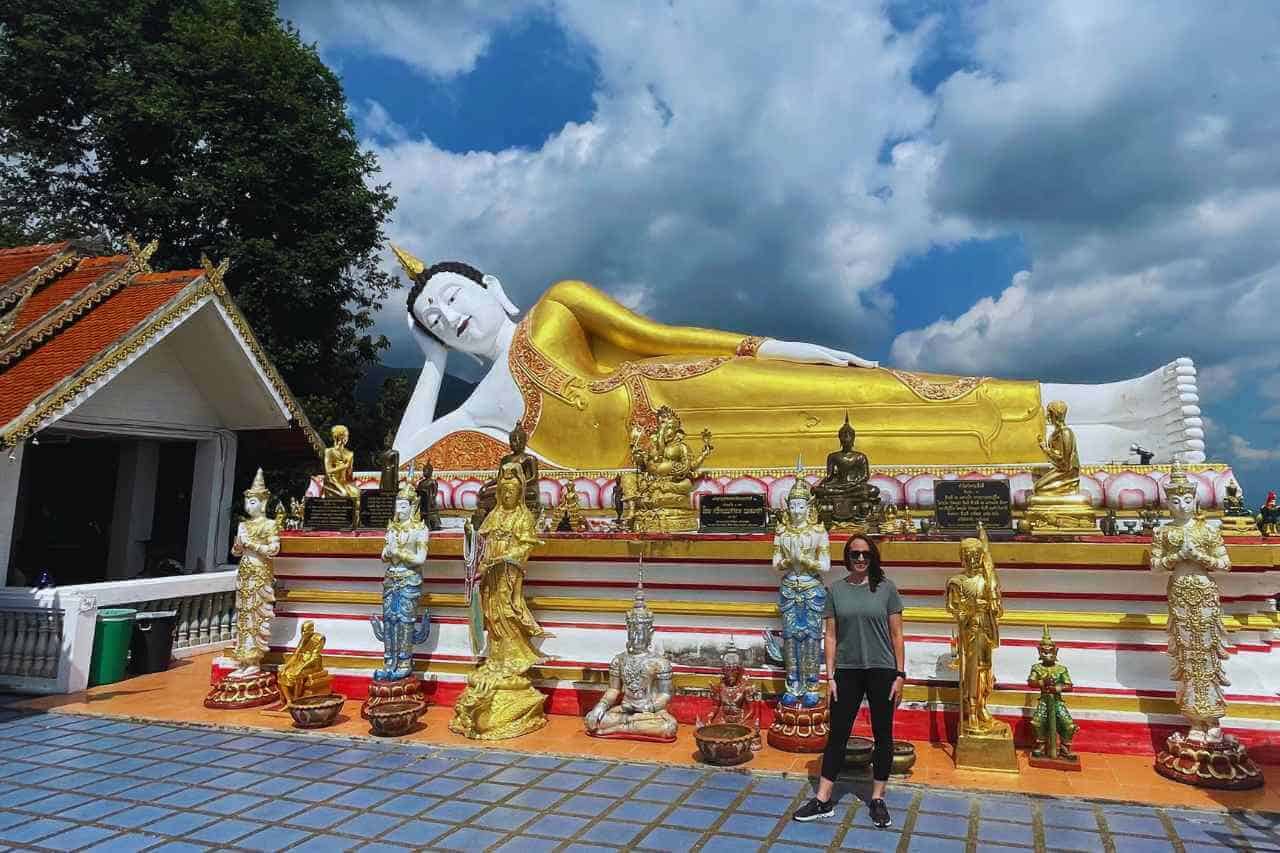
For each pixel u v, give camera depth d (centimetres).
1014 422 1204
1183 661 646
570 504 1184
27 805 605
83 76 1902
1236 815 568
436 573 923
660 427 1051
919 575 767
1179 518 660
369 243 2188
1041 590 739
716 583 827
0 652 1006
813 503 785
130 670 1089
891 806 589
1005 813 575
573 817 572
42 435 1419
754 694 768
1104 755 697
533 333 1488
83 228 2008
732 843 526
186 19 1988
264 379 1395
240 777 665
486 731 759
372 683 839
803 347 1384
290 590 974
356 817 575
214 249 1962
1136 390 1188
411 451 1506
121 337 1159
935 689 745
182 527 1744
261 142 1984
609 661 845
